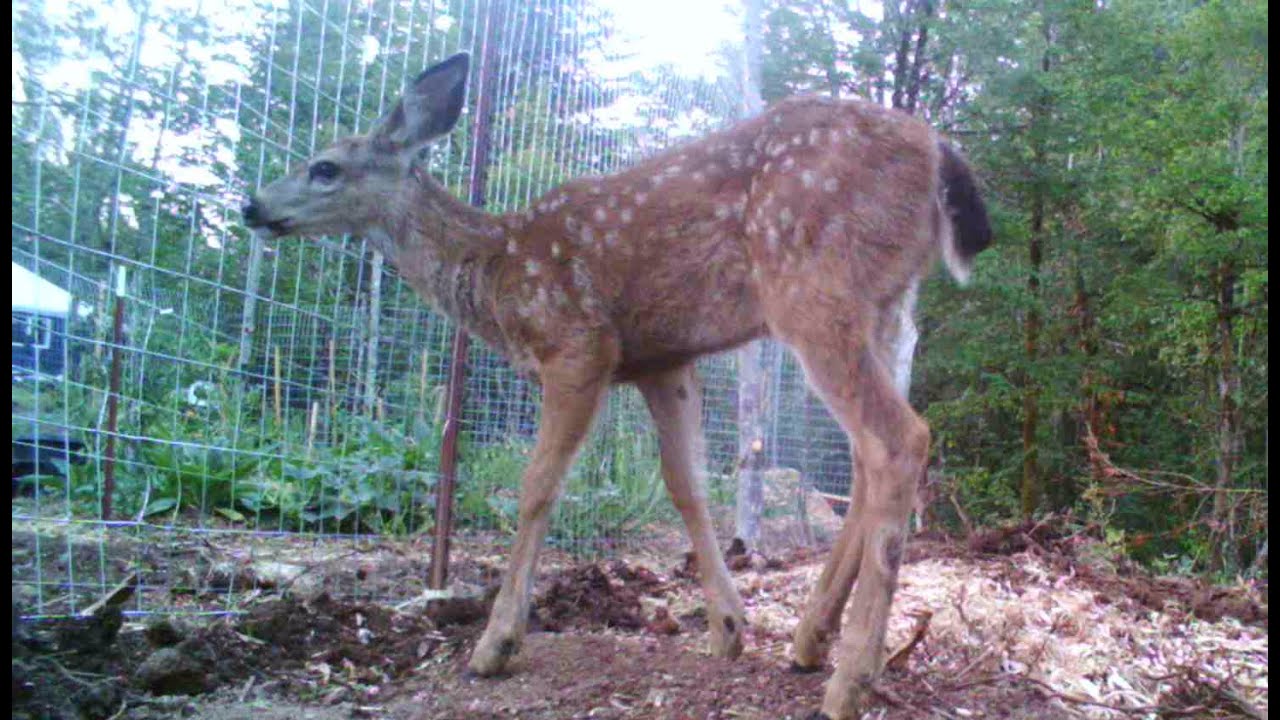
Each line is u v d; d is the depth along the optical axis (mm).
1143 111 3984
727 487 2365
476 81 1673
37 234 1163
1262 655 1374
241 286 1568
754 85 2539
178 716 1000
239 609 1327
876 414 1009
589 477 1994
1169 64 4172
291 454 1610
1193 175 3486
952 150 1122
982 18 3936
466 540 1825
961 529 3223
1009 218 4031
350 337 1661
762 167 1124
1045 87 3910
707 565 1237
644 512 2160
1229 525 2697
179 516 1767
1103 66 4035
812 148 1085
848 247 1048
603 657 1197
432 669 1164
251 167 1406
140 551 1533
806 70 4129
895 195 1068
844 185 1058
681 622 1434
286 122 1441
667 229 1171
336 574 1536
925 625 1137
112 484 1483
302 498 1811
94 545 1497
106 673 1069
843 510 2869
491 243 1271
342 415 1678
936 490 3314
